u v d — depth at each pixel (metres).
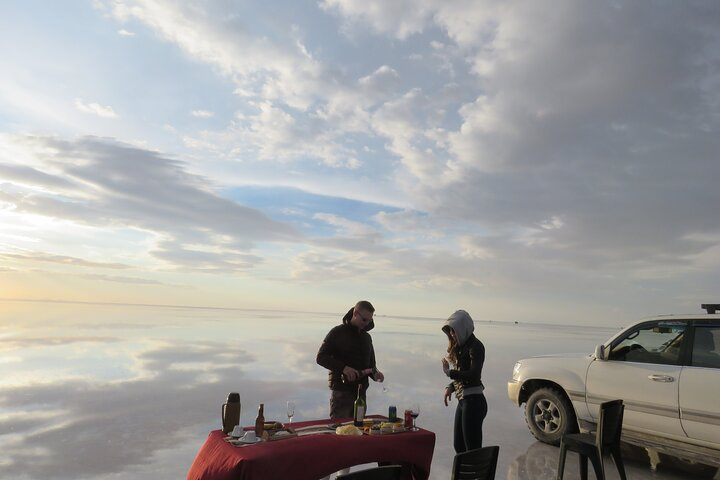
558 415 6.21
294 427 3.53
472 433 4.15
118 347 17.03
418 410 3.74
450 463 5.43
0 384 9.41
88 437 6.04
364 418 4.00
